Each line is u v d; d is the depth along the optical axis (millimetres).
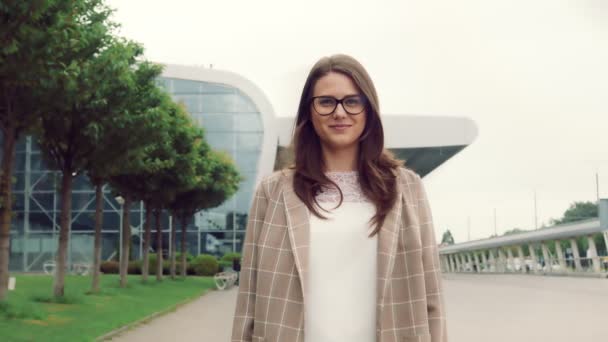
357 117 2586
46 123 14930
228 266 40969
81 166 16047
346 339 2477
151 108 16406
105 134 15211
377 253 2488
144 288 23766
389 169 2611
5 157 12477
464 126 44625
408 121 44594
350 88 2584
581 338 11156
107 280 27781
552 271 49750
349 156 2648
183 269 33844
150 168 21609
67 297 15367
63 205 15758
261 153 43781
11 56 10445
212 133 44219
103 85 12766
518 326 13062
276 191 2609
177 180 24234
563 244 91125
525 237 52500
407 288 2480
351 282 2506
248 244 2611
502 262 66250
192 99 44438
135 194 24469
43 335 9961
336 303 2490
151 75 17109
